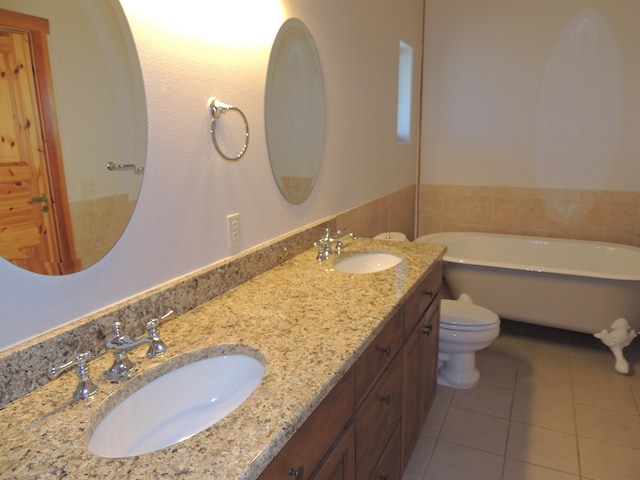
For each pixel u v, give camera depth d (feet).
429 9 12.51
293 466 3.02
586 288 9.25
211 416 3.62
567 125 11.82
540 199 12.42
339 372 3.43
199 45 4.53
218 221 5.05
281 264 6.25
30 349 3.13
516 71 12.01
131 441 3.27
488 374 9.02
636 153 11.32
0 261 3.00
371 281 5.53
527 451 6.84
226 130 5.02
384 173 10.52
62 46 3.31
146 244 4.15
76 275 3.52
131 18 3.81
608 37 11.07
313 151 7.09
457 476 6.39
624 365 8.88
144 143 4.02
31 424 2.82
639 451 6.77
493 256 12.16
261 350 3.72
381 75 9.75
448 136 13.01
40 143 3.21
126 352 3.50
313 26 6.75
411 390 5.96
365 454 4.39
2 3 2.95
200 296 4.73
